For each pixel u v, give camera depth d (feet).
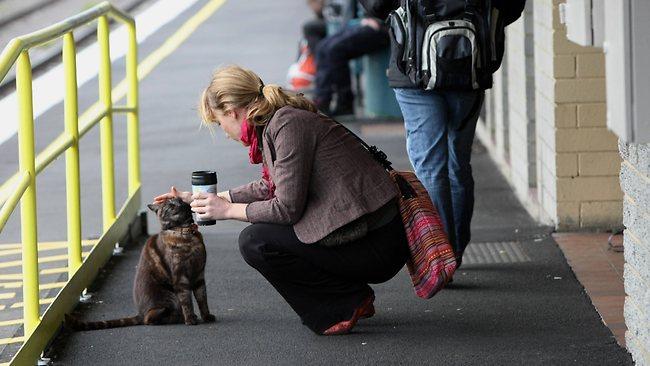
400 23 29.63
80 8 126.11
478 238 37.32
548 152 37.99
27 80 26.25
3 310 32.17
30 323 25.95
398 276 32.83
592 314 28.58
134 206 39.17
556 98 36.32
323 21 76.48
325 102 64.49
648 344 22.85
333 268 26.16
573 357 25.44
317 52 65.10
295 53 88.53
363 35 63.00
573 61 36.01
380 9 30.89
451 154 31.50
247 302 30.68
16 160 55.26
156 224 42.06
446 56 29.01
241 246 26.27
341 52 63.82
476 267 33.58
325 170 25.38
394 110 63.62
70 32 31.17
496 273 32.81
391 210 25.93
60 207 45.37
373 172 25.70
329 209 25.41
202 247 28.32
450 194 30.71
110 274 33.94
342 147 25.53
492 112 54.08
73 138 30.94
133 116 39.81
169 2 124.88
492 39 29.68
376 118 63.82
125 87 74.23
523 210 42.14
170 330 28.19
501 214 41.52
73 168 31.07
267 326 28.35
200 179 25.99
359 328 27.91
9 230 42.47
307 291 27.02
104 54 36.19
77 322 28.14
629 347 25.09
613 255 34.27
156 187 48.21
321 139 25.38
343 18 71.26
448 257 25.30
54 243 39.65
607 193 36.91
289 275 26.53
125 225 37.73
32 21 118.93
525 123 42.29
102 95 36.14
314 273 26.63
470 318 28.53
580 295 30.30
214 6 119.85
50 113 66.44
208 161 53.36
